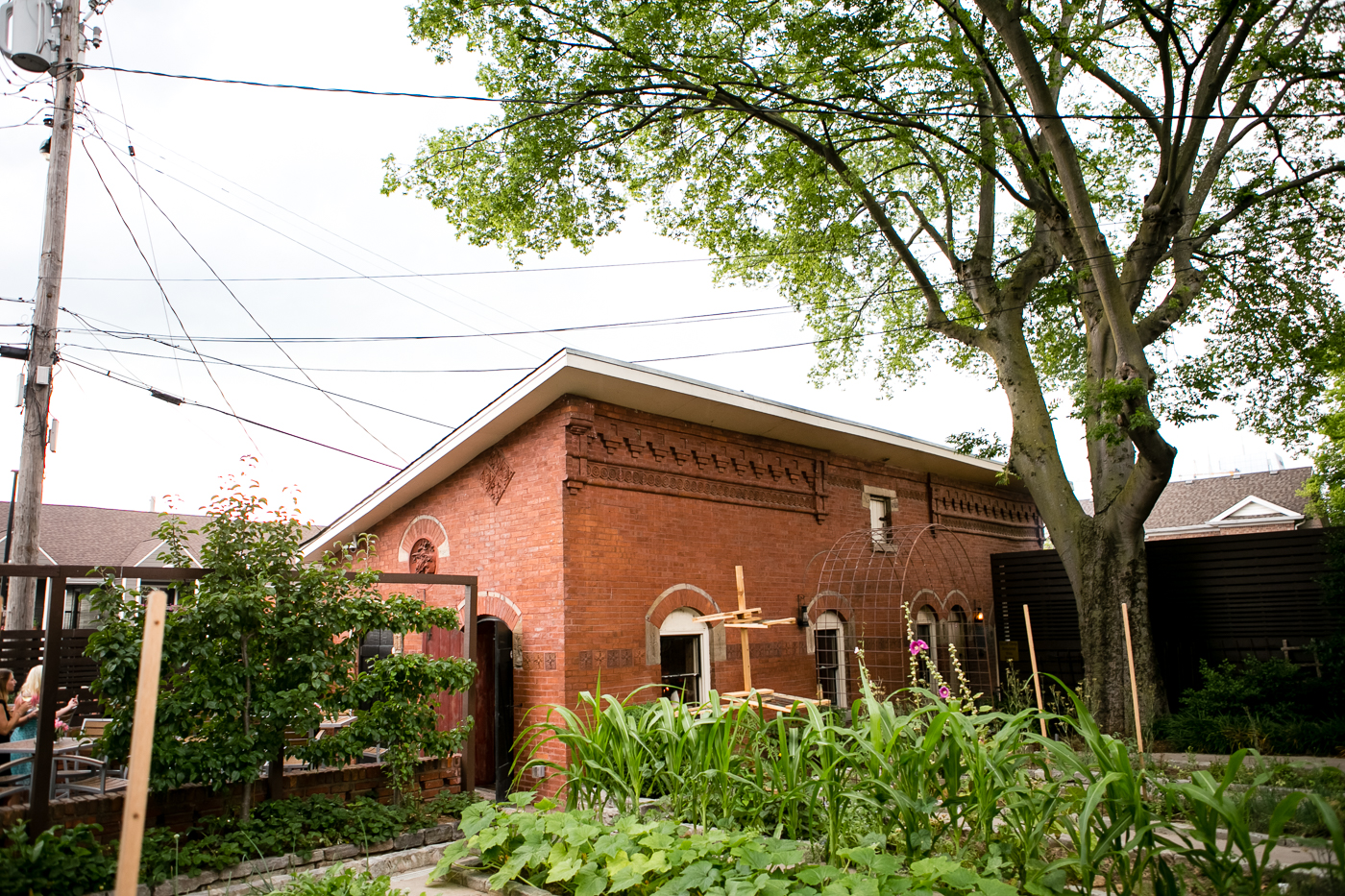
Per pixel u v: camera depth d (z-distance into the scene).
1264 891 4.62
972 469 19.72
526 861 6.30
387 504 14.76
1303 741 11.49
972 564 19.89
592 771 7.36
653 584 12.52
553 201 14.20
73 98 13.01
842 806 6.20
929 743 5.57
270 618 8.17
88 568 7.24
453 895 6.63
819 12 12.05
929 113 13.09
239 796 8.23
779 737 6.34
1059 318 17.97
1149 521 39.47
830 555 15.91
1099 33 11.51
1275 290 15.55
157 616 3.51
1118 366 12.21
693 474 13.45
